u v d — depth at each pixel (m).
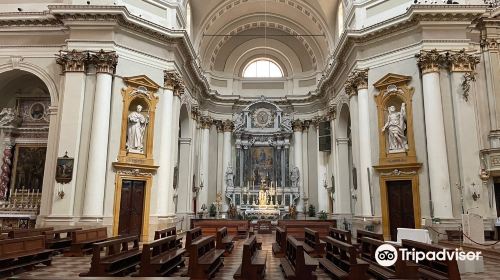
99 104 11.36
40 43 12.41
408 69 11.96
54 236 9.66
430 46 11.47
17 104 13.85
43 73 12.25
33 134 13.53
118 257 6.36
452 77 11.42
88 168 11.06
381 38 12.56
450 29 11.52
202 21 17.88
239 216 18.28
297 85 21.64
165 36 12.95
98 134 11.22
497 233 10.42
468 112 11.19
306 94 20.89
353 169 13.39
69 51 11.66
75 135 11.23
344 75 15.17
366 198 12.25
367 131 12.62
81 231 8.90
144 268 5.64
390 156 12.05
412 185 11.47
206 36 19.41
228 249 8.88
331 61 17.58
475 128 11.11
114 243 6.47
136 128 12.25
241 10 19.41
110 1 12.08
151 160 12.38
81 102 11.45
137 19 12.12
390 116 12.14
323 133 18.16
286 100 20.98
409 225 11.47
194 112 17.62
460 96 11.27
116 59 11.75
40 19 12.15
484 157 10.98
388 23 12.09
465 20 11.41
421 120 11.54
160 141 12.77
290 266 6.20
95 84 11.64
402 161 11.66
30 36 12.46
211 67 21.22
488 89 11.68
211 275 6.05
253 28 21.06
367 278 5.37
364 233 8.38
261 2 18.97
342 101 15.84
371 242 6.50
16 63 12.36
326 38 18.33
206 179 19.47
